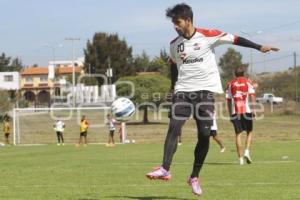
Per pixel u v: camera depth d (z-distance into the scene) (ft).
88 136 277.85
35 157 134.82
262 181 69.72
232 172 81.71
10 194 59.67
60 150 173.99
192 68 51.19
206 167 90.58
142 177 78.07
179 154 131.64
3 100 396.78
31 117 414.21
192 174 53.42
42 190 63.26
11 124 354.13
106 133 294.87
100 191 61.98
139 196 57.41
